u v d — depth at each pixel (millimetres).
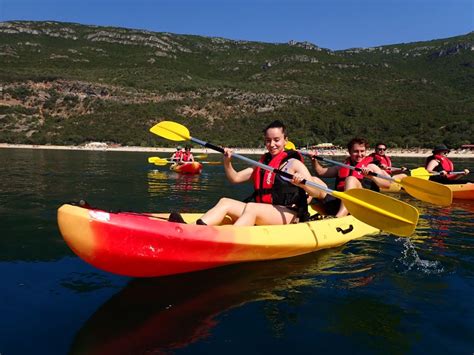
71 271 3254
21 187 8344
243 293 2924
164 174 12047
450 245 4215
